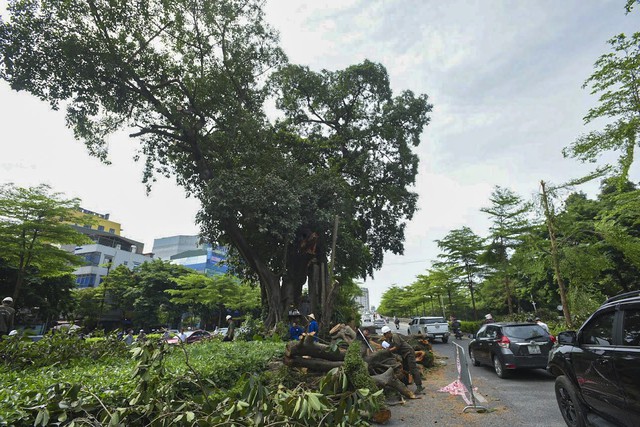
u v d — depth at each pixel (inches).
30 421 135.9
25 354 261.6
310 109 1074.1
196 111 724.0
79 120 659.4
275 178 675.4
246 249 721.0
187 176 840.3
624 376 149.7
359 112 1056.2
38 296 1168.2
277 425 134.9
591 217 877.2
